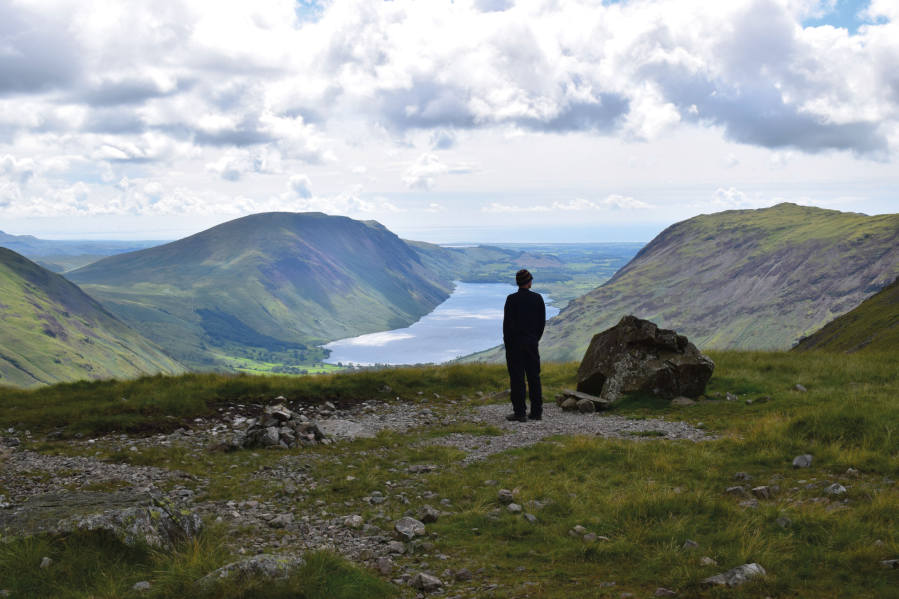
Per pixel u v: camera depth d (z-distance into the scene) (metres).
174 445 12.05
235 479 9.54
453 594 5.03
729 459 9.22
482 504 7.77
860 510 6.30
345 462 10.45
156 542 5.86
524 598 4.83
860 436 9.40
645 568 5.32
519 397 13.83
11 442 12.20
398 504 8.04
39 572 4.99
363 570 5.48
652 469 8.98
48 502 6.56
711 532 6.18
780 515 6.41
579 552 5.88
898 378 15.73
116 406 14.81
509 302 13.90
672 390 15.05
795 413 11.34
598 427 12.63
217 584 4.68
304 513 7.74
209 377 18.70
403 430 13.40
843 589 4.52
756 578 4.76
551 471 9.32
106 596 4.64
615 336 16.80
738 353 22.67
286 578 4.89
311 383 18.19
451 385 19.23
